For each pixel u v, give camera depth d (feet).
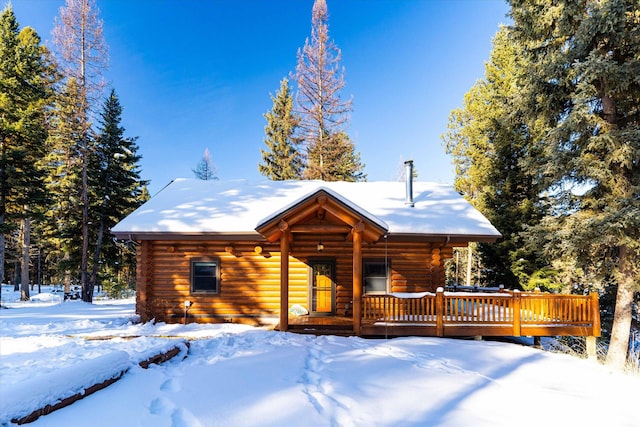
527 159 39.45
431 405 14.26
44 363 17.24
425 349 24.18
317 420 12.55
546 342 36.73
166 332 30.40
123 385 15.10
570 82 34.65
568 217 35.58
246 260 36.60
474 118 65.92
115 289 80.48
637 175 33.06
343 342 25.80
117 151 64.28
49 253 79.71
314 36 74.33
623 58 33.45
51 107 65.51
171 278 36.50
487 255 57.62
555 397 15.72
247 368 18.54
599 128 33.96
